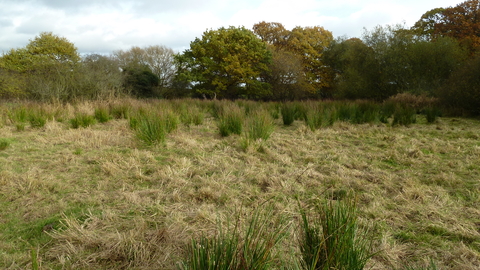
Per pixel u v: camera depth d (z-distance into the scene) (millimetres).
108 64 21078
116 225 2721
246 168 4398
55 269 2131
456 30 22406
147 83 25594
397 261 2197
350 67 20234
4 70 14742
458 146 5746
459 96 10984
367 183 3869
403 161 4781
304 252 1944
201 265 1677
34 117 7883
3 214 2988
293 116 9383
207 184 3717
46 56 22875
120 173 4215
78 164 4645
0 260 2227
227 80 26266
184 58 25781
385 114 10117
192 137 6746
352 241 1881
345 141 6543
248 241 1809
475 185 3639
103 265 2191
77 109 10758
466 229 2598
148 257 2256
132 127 7340
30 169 4395
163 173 4082
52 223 2785
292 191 3562
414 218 2867
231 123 7066
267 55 25844
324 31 31516
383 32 18328
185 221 2809
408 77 16688
